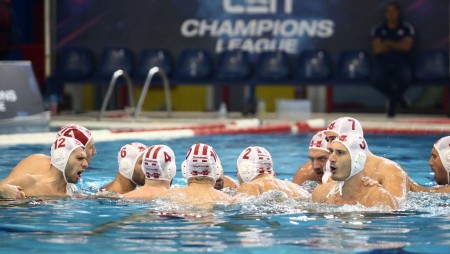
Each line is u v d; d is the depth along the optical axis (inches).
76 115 1878.7
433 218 676.1
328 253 552.7
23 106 1470.2
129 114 1904.5
